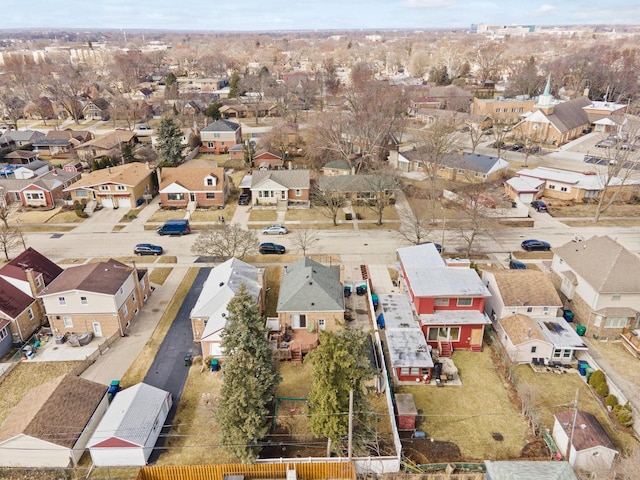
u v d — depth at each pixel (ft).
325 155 293.02
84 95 511.40
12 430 100.58
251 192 245.86
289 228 217.56
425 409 116.06
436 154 247.29
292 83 520.42
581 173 257.34
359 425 99.76
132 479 96.94
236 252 182.91
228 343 110.22
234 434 95.04
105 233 214.48
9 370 128.47
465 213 212.43
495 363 132.57
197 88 582.35
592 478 95.35
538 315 142.72
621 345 138.21
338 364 95.76
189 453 103.40
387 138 311.06
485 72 582.35
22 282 145.38
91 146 317.63
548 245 193.16
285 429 109.70
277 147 319.47
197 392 120.47
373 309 149.07
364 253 193.47
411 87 466.70
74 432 101.81
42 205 243.40
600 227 215.31
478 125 360.07
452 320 136.15
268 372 107.14
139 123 426.51
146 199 251.39
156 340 141.08
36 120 453.58
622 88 473.26
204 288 150.10
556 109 353.92
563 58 624.59
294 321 138.00
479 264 180.86
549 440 105.60
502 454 104.01
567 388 122.52
